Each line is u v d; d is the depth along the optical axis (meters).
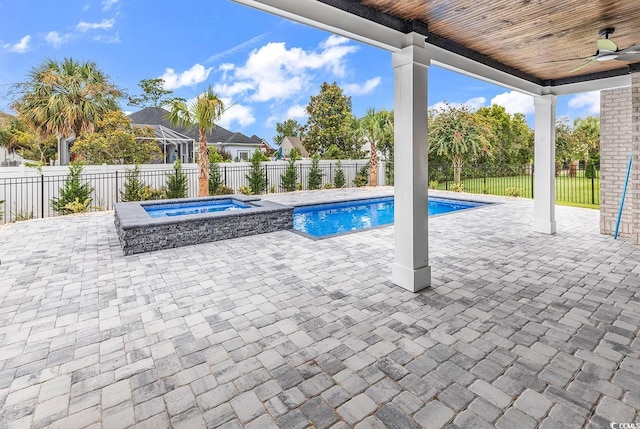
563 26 4.24
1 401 2.40
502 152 23.20
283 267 5.18
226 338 3.19
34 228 8.04
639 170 5.82
